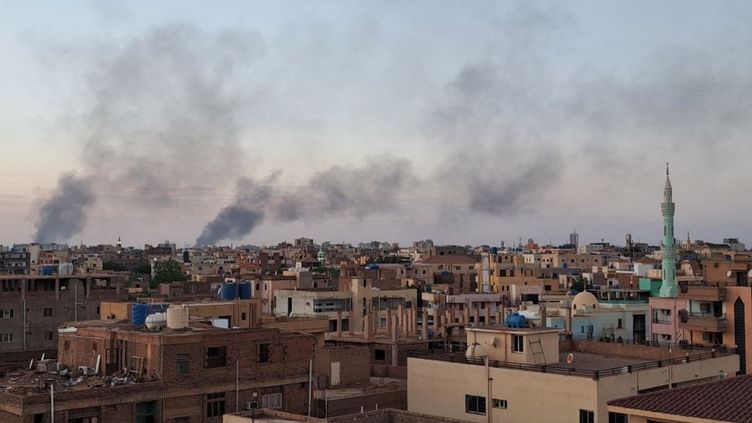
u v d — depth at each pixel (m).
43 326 123.06
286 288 148.75
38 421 54.84
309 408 69.06
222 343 64.31
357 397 71.75
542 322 81.12
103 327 67.94
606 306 129.25
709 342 102.44
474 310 134.88
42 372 66.50
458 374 64.25
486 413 62.19
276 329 67.88
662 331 113.88
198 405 62.44
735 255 199.12
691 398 40.56
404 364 93.50
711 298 102.50
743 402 39.16
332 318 128.88
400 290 140.25
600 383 56.28
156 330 64.50
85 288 128.00
